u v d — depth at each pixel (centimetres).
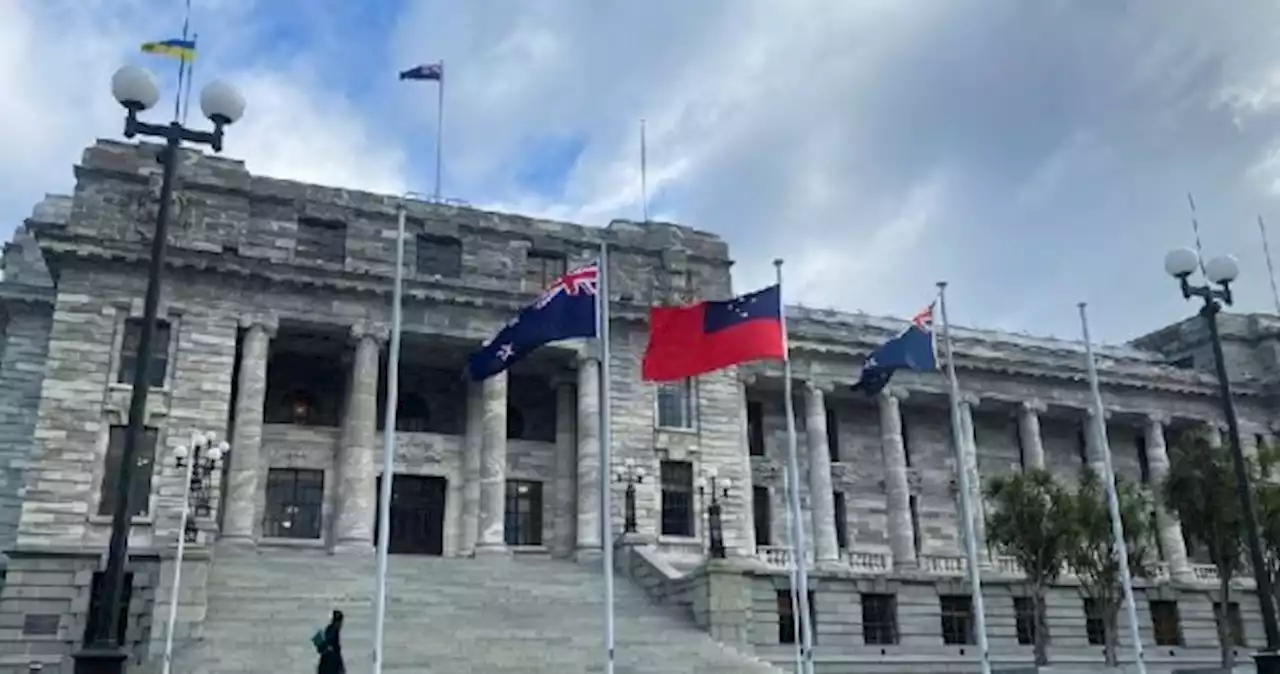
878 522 6494
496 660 3447
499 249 5666
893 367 3581
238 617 3709
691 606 4206
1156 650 5766
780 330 3231
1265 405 7556
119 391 4684
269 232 5244
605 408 3047
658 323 3350
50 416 4550
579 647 3672
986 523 4900
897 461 6366
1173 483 4603
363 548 4869
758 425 6406
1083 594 5669
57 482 4472
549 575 4741
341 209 5419
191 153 5200
